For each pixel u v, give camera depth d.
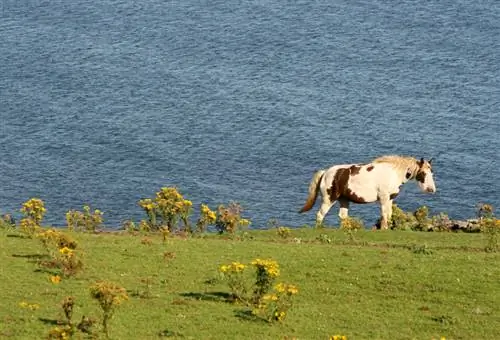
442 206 74.38
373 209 72.75
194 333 29.30
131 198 75.62
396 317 31.53
